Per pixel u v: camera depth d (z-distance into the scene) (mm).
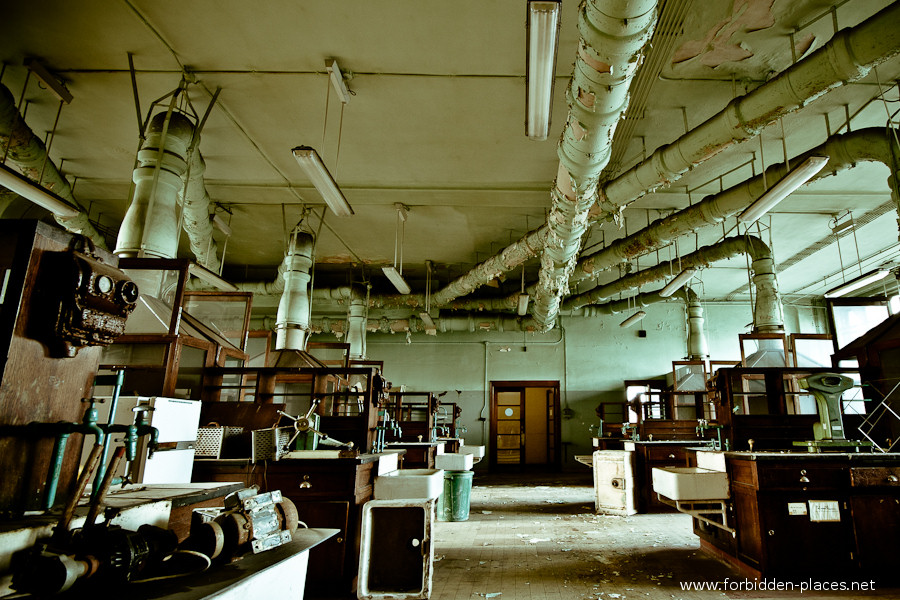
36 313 1528
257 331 7410
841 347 5070
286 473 3465
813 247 9469
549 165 6324
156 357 3672
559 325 13430
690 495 3918
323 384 4574
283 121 5477
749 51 4309
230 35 4266
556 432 12883
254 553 1678
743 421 4602
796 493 3580
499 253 8094
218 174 6746
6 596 1215
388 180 6812
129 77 4805
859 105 5078
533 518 6246
